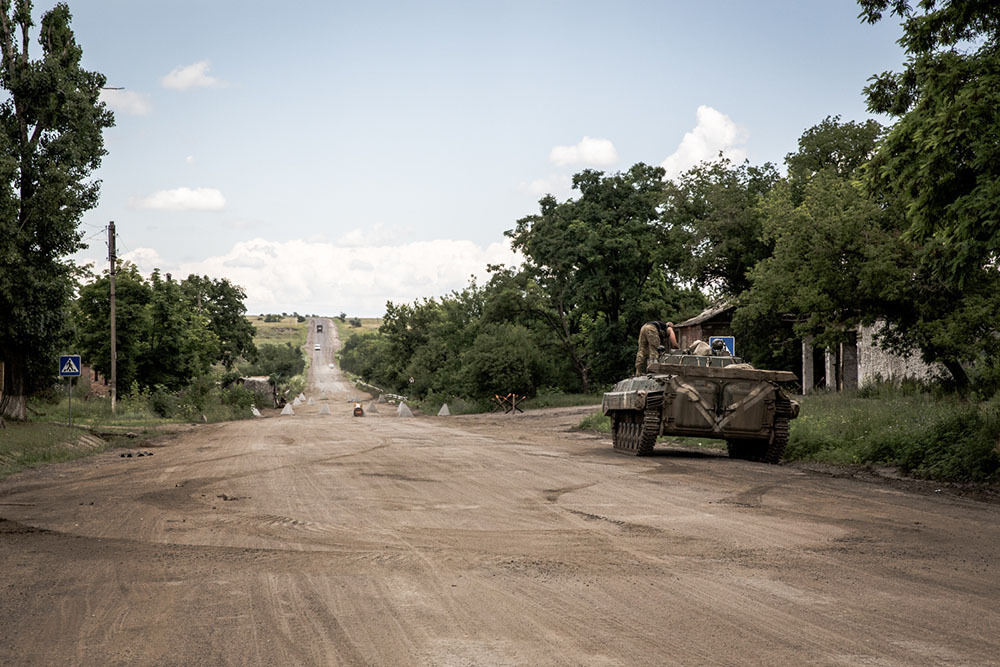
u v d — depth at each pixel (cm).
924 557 734
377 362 11706
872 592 611
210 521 936
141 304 5203
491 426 3428
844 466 1548
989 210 1153
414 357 7700
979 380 2238
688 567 695
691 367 1748
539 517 956
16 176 2394
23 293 2380
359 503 1072
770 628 521
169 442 2512
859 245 2222
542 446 2145
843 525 899
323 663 459
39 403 3856
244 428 3262
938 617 545
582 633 511
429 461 1672
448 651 477
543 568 692
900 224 2222
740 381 1744
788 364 4319
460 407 5975
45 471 1623
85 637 509
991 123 1162
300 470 1496
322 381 16350
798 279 2370
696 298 5744
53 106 2514
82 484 1351
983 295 2097
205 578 662
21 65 2475
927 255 1356
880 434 1594
